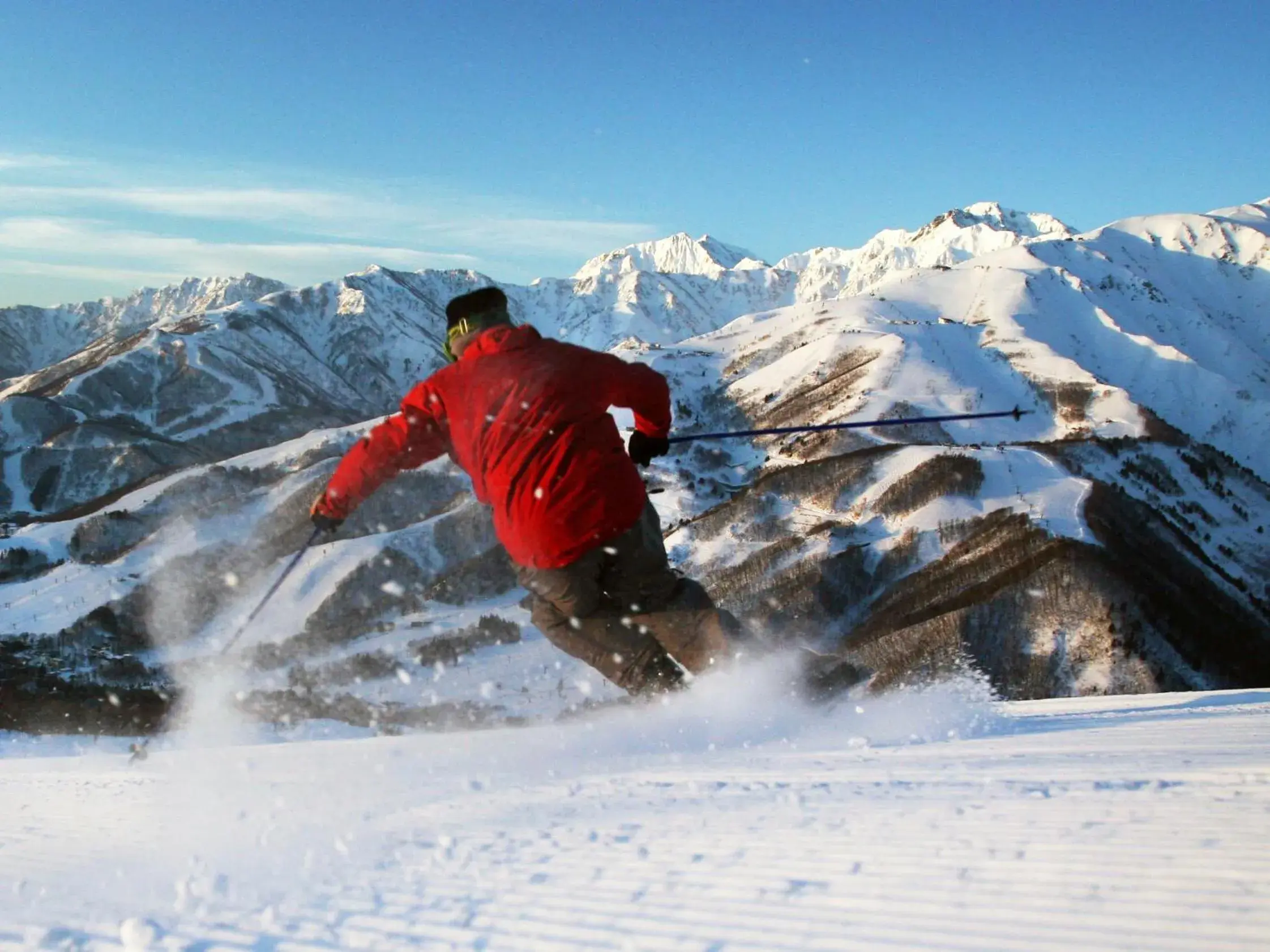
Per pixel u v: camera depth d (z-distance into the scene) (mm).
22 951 2096
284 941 1968
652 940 1749
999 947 1559
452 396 3562
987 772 3064
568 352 3559
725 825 2549
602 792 3240
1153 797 2428
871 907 1796
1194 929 1561
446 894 2172
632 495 3568
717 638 3961
